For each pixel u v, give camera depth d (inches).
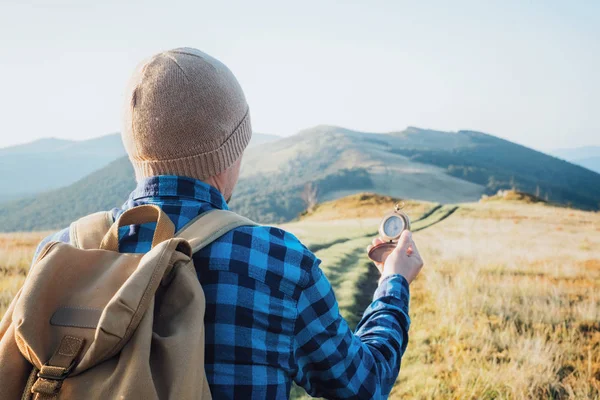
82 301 52.6
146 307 50.1
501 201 2466.8
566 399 219.9
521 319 334.0
